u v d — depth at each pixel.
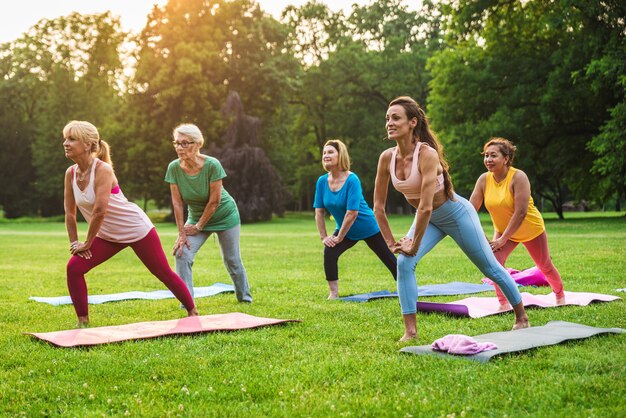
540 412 3.15
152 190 47.44
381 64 51.50
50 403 3.47
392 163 4.96
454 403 3.35
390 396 3.48
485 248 5.18
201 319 5.81
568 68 29.73
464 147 31.77
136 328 5.41
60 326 5.87
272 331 5.38
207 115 44.78
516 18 32.75
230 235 7.15
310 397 3.47
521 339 4.68
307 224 38.91
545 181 34.47
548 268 6.57
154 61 46.06
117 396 3.56
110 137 47.19
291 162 55.62
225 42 48.72
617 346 4.50
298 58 53.44
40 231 32.31
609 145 26.36
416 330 5.04
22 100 58.88
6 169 55.88
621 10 27.30
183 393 3.60
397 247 4.91
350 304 7.00
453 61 34.16
